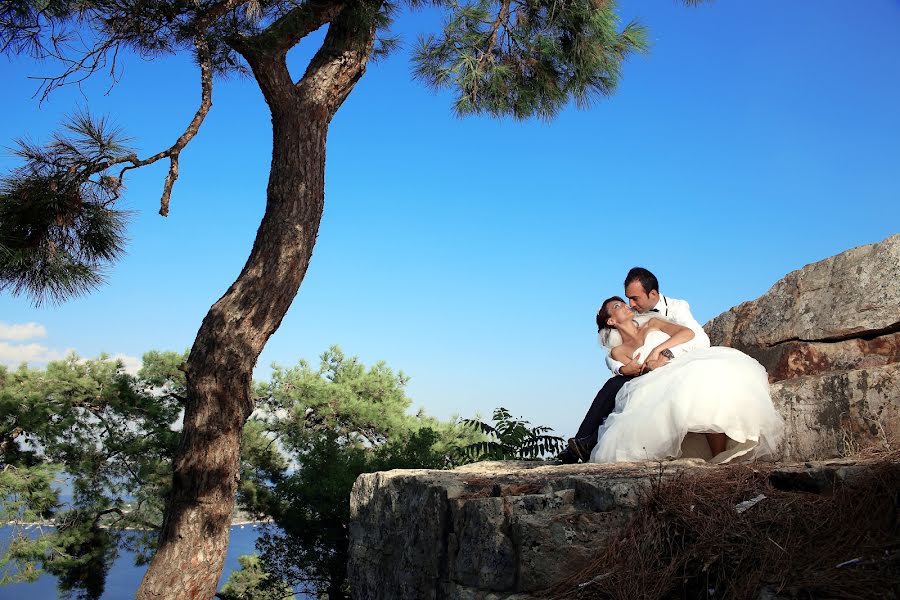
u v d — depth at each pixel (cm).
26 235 584
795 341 570
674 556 294
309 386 1819
